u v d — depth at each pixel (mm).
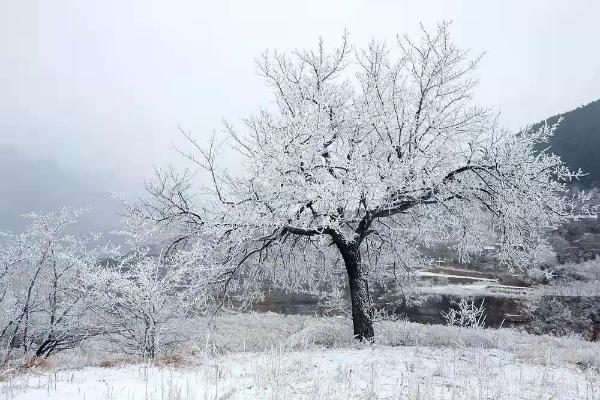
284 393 5082
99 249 13102
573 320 26594
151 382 6117
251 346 11703
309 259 15453
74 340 12789
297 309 26953
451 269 39531
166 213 12422
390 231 14336
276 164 11172
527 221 12070
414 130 12883
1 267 12000
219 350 10602
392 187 11336
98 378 6594
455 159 12297
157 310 11352
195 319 12445
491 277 37500
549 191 11844
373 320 13336
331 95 13172
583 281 36312
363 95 13352
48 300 12383
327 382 6227
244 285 14555
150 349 11172
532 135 11844
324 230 12336
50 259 12258
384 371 7496
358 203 12195
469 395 5770
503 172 11469
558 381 7102
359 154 11992
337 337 12273
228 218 11641
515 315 27719
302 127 11359
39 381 5965
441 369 7566
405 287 16703
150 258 11984
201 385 5805
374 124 12680
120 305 11805
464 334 12836
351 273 12875
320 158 12336
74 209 12648
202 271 12195
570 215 11875
